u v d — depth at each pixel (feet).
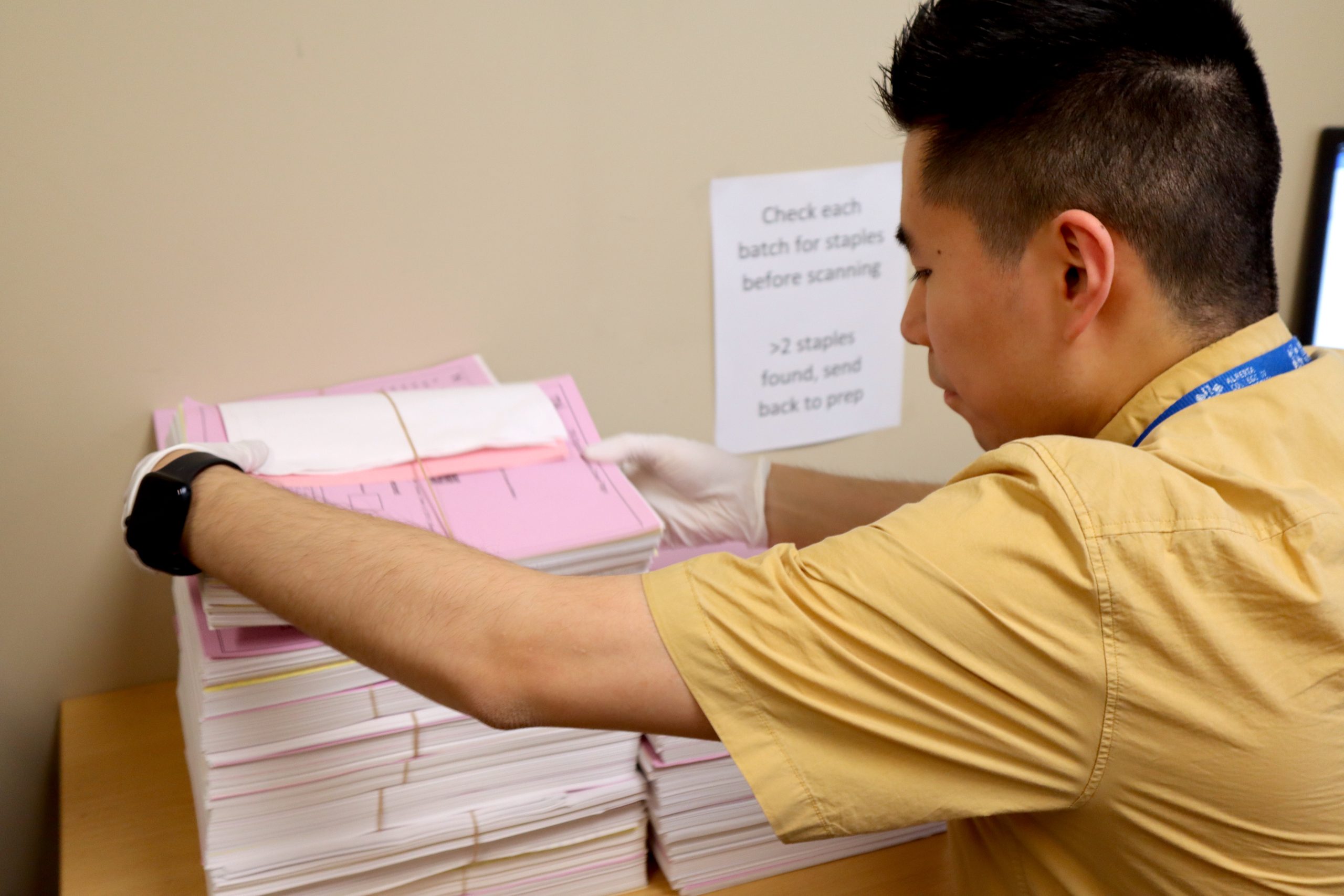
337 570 1.84
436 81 2.85
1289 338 1.96
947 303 1.99
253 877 2.18
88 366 2.78
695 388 3.47
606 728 1.80
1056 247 1.81
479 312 3.13
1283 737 1.61
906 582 1.67
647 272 3.27
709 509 3.13
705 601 1.73
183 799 2.69
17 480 2.81
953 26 1.86
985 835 2.04
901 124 2.02
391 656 1.79
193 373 2.89
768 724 1.73
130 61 2.57
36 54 2.49
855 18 3.24
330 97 2.77
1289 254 4.10
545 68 2.94
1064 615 1.62
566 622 1.73
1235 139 1.76
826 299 3.53
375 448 2.46
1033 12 1.76
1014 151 1.80
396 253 2.97
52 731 3.05
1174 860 1.73
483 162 2.97
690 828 2.51
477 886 2.45
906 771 1.73
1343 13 3.80
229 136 2.71
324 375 3.03
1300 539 1.63
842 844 2.69
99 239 2.68
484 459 2.52
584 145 3.06
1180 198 1.75
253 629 2.17
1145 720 1.63
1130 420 1.91
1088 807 1.74
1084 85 1.74
